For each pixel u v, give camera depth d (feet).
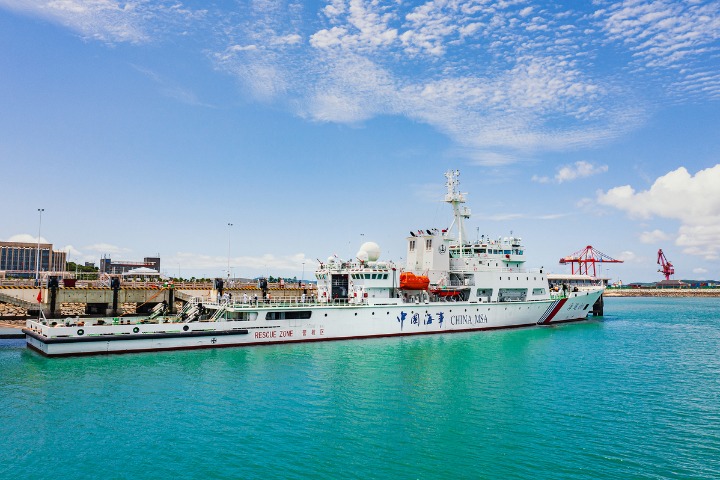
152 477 74.49
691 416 102.53
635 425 96.84
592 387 125.70
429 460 80.48
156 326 160.15
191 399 112.06
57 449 84.38
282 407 106.93
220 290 201.87
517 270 241.76
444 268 222.89
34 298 232.94
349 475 75.15
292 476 74.79
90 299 229.66
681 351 184.85
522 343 191.31
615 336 224.33
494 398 114.93
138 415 101.24
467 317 216.95
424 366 147.13
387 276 198.80
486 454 82.79
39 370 136.26
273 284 341.62
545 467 77.92
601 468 77.56
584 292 270.67
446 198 240.53
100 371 135.74
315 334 183.21
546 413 103.96
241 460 80.18
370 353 164.55
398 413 103.60
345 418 100.37
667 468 77.56
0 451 83.51
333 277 203.31
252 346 172.24
